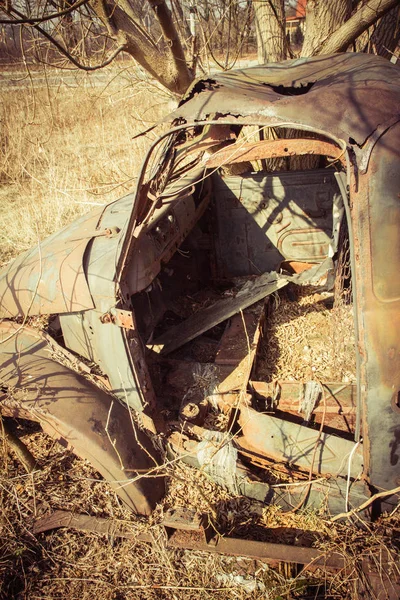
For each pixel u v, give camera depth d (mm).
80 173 7551
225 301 3793
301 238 4109
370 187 1944
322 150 2131
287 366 3230
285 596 2150
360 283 2025
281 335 3533
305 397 2750
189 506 2518
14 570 2445
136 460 2533
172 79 4344
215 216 4180
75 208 6562
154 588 2283
